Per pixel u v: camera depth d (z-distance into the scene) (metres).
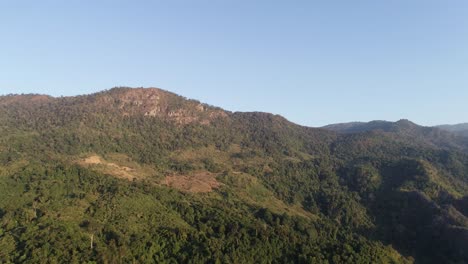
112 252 103.38
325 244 128.75
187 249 112.06
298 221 164.50
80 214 123.50
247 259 112.06
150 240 113.19
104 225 117.31
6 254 98.12
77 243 104.62
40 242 101.94
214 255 108.75
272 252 117.56
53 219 116.50
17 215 118.06
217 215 138.88
